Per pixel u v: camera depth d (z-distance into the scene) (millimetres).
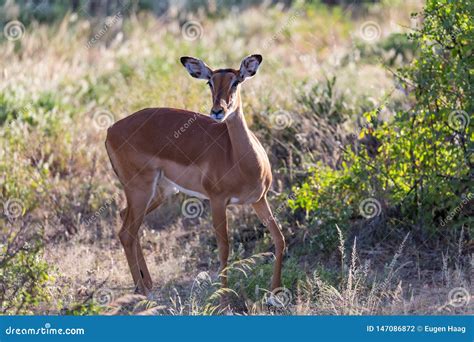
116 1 29828
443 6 11148
